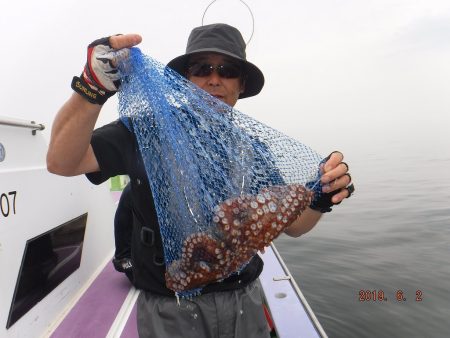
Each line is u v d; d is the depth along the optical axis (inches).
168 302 32.0
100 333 43.8
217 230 25.2
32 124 42.4
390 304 128.8
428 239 189.2
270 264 71.3
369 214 238.8
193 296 31.9
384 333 113.7
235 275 33.2
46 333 43.5
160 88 26.6
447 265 157.2
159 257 31.9
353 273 154.9
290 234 37.2
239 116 29.2
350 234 202.7
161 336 31.2
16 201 38.7
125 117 28.5
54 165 28.6
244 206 25.9
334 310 127.0
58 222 48.2
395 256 170.7
